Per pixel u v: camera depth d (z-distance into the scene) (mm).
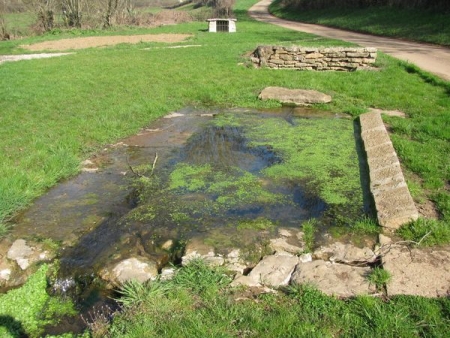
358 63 11117
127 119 7500
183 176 5297
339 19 27766
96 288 3449
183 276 3340
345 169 5383
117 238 3998
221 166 5590
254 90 9367
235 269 3518
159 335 2783
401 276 3229
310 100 8422
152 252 3795
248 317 2895
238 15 39875
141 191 4934
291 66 11562
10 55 16734
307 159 5727
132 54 15203
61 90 9508
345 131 6824
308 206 4512
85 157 5992
